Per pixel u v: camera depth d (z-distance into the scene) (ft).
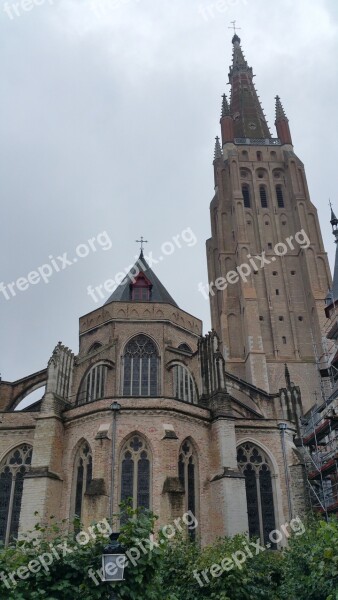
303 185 258.78
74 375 139.64
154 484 104.78
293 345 223.92
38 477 108.58
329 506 123.34
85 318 159.43
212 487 113.09
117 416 111.04
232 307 236.63
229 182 268.21
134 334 149.28
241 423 127.75
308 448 147.43
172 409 112.78
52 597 46.65
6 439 124.06
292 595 65.98
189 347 157.69
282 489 121.08
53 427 114.93
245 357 220.84
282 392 148.87
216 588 63.98
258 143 280.51
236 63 326.65
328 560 52.31
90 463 111.14
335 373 157.38
